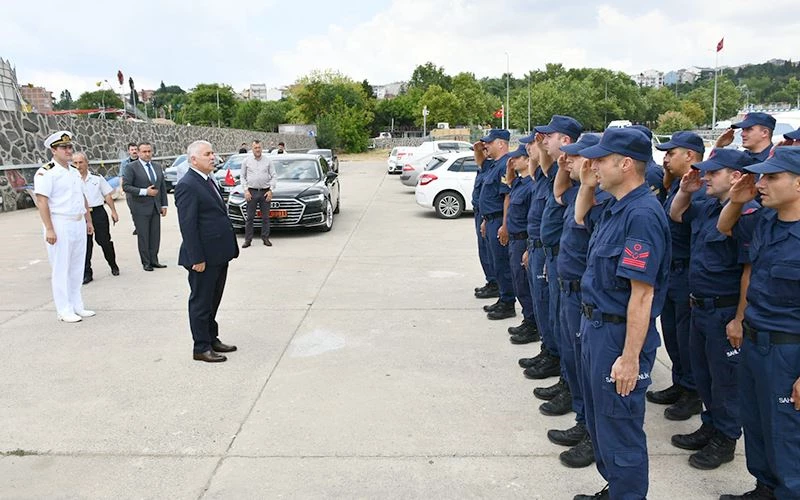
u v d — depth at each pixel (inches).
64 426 148.2
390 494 117.7
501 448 135.3
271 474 125.6
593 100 3080.7
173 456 133.6
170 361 190.4
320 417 150.9
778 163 95.5
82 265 239.5
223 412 154.6
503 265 225.9
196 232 181.0
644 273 93.7
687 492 117.8
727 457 127.6
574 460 127.3
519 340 202.7
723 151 119.6
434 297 262.2
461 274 305.3
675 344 155.6
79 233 234.4
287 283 289.3
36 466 130.3
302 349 199.8
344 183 927.7
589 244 106.6
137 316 239.6
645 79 7598.4
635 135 97.2
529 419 149.3
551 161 152.7
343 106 2551.7
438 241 403.2
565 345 130.4
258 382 173.3
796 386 98.0
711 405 130.2
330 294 268.4
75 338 213.5
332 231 451.5
